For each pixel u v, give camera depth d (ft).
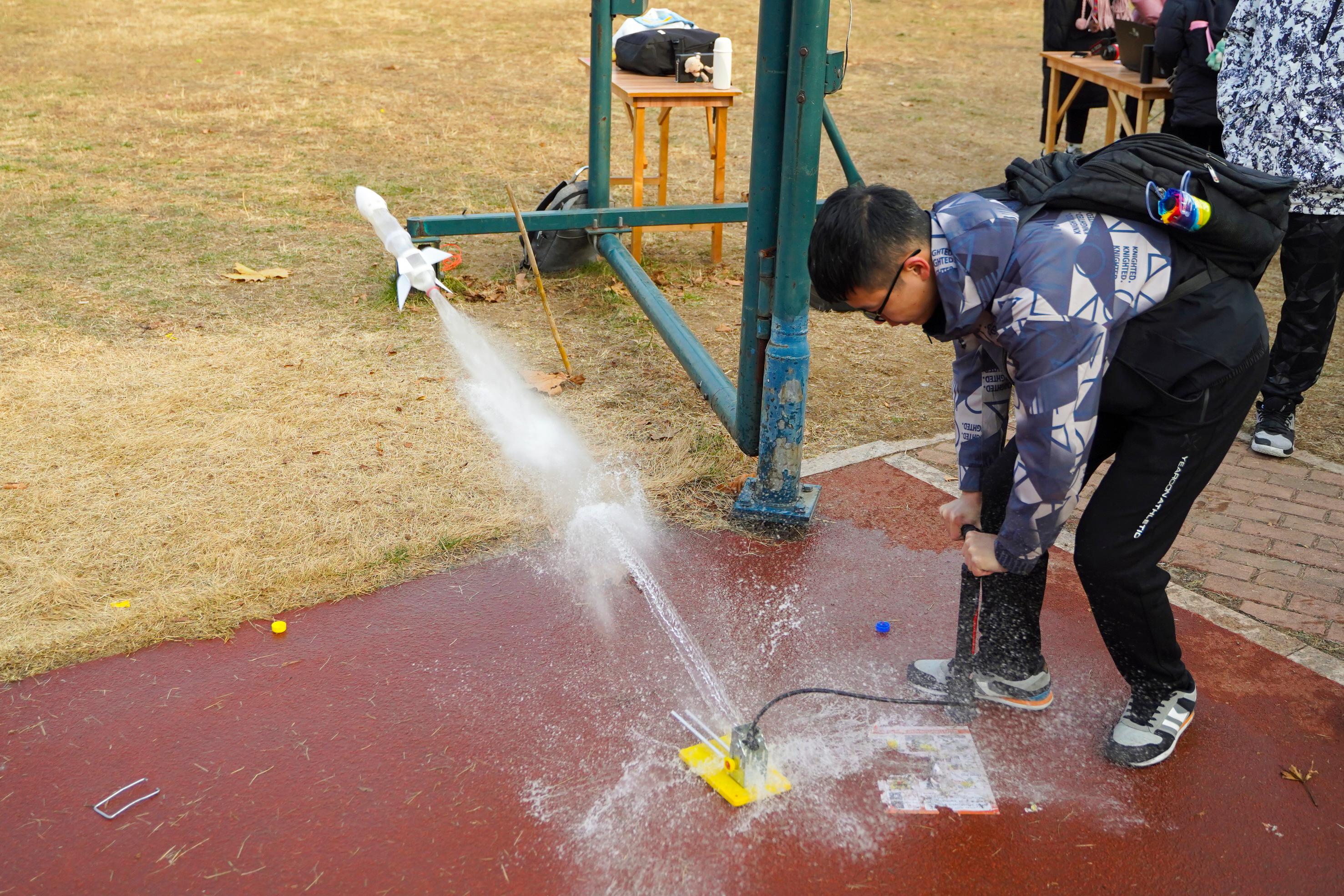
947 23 57.00
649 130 34.99
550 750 9.36
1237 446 15.11
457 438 14.83
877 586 11.93
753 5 57.88
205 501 13.02
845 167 21.54
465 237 24.07
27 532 12.23
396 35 51.16
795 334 12.16
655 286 18.02
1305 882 8.09
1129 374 7.68
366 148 31.22
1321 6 13.24
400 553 12.16
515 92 39.65
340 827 8.48
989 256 7.06
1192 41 21.08
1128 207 7.25
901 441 15.33
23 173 27.71
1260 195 7.41
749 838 8.47
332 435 14.79
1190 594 11.63
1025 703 9.90
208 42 47.73
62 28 49.73
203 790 8.82
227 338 18.08
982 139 34.09
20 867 8.05
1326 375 17.53
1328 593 11.66
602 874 8.11
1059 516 7.64
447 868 8.13
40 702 9.77
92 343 17.66
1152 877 8.14
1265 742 9.52
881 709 10.00
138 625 10.80
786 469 12.84
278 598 11.32
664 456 14.55
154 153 30.12
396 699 9.94
